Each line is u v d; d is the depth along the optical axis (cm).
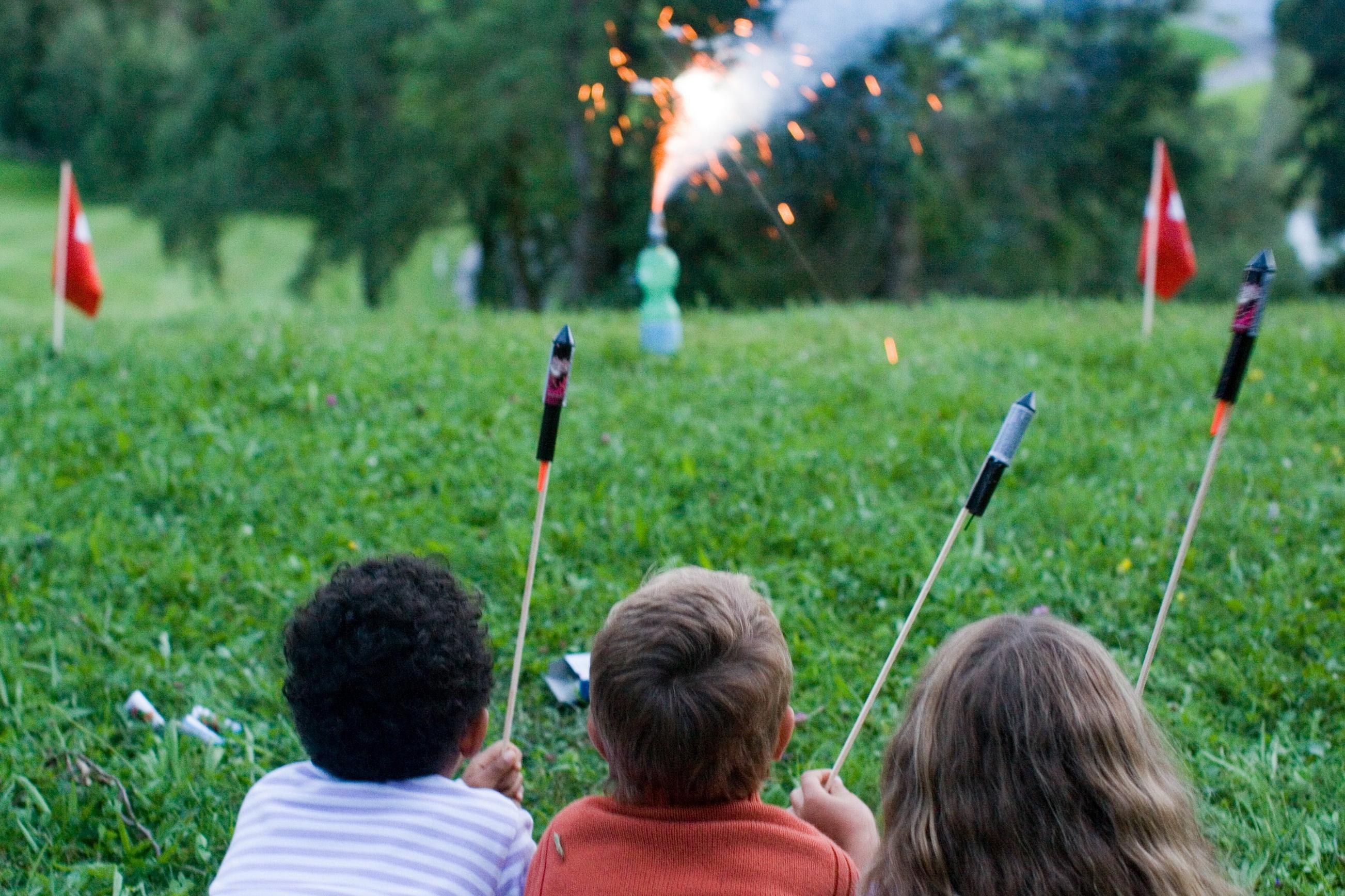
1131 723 178
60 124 4722
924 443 569
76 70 4541
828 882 197
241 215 2458
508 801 224
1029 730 175
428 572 233
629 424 604
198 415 597
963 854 176
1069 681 177
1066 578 427
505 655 393
